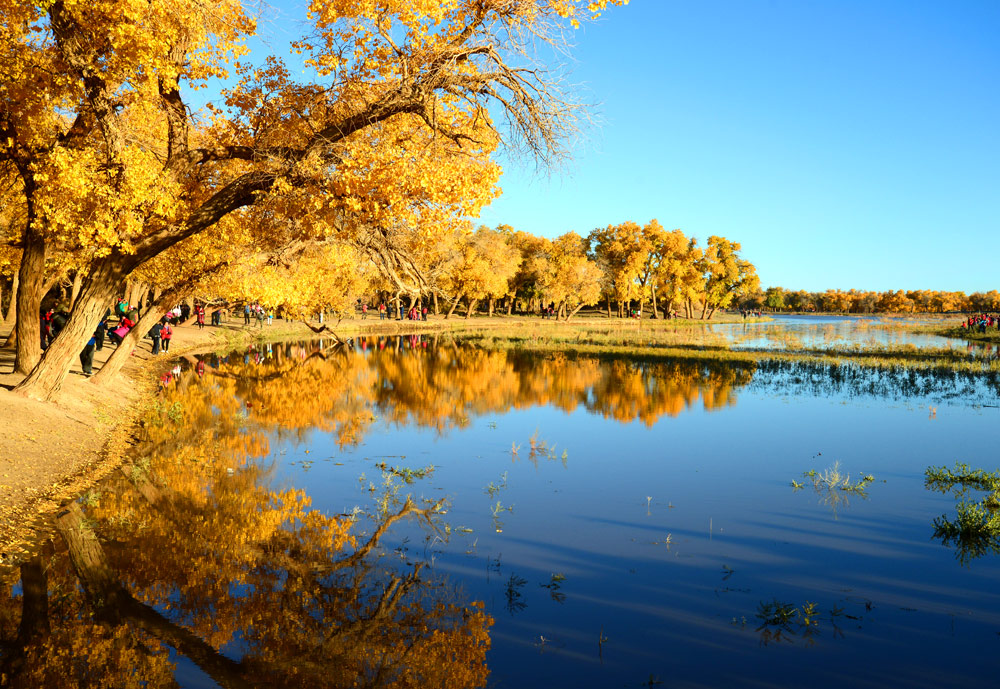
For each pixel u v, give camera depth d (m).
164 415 16.28
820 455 14.01
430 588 7.45
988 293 177.75
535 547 8.72
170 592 7.18
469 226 11.24
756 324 98.62
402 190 10.64
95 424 13.75
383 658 5.91
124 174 11.08
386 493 10.96
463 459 13.46
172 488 10.65
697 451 14.38
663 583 7.61
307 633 6.40
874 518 9.94
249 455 13.12
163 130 14.66
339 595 7.23
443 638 6.30
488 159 11.75
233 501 10.17
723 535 9.20
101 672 5.60
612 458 13.66
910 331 73.94
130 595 7.06
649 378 27.36
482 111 11.93
